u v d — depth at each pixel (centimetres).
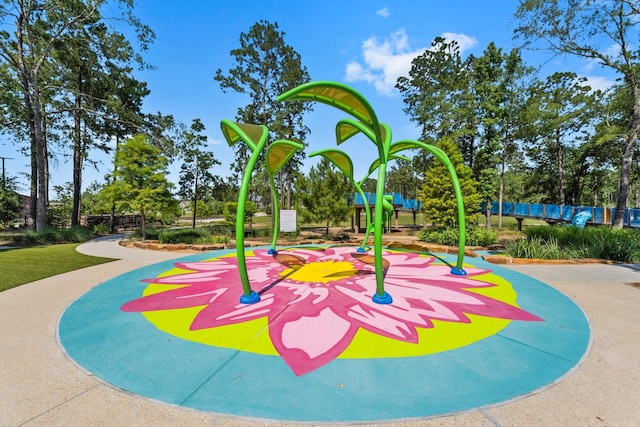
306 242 1303
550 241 1044
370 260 878
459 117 2269
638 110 1441
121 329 400
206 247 1129
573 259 877
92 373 295
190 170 2595
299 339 365
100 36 1695
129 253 1071
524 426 222
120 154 1289
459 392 261
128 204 1284
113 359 322
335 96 494
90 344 358
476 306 482
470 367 302
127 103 2261
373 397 254
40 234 1403
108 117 1772
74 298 538
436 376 286
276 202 991
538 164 3216
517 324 411
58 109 1880
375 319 426
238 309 469
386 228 1875
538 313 455
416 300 509
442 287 591
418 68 2398
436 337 369
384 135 518
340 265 802
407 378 282
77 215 2102
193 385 273
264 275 690
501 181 2308
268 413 235
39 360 322
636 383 277
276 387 269
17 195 2192
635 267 806
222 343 356
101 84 2025
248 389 267
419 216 4234
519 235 1864
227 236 1402
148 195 1302
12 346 354
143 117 1886
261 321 421
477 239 1191
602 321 426
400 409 239
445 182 1430
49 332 394
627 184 1468
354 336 372
